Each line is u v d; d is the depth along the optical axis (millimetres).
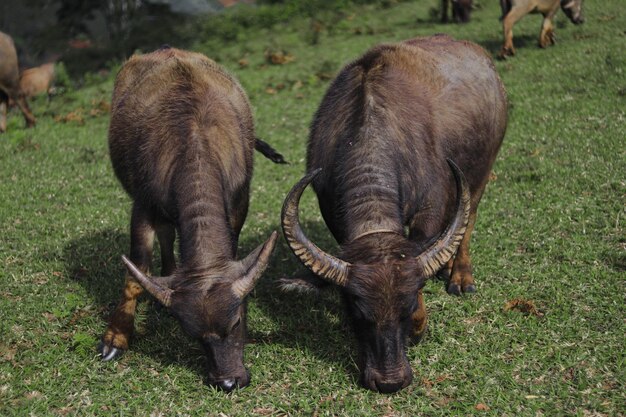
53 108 14336
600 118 10188
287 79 14562
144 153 5727
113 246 7719
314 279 5090
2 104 12930
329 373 5453
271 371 5523
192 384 5352
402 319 4660
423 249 4855
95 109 14148
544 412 4914
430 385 5281
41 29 20875
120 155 6176
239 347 5020
